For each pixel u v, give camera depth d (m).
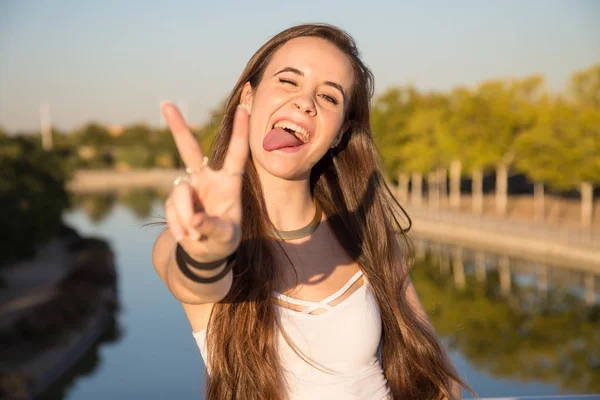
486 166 48.19
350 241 2.19
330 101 1.96
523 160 40.94
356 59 2.14
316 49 1.96
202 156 1.40
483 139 46.09
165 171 136.88
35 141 46.09
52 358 22.91
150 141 148.75
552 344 22.39
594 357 20.86
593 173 37.69
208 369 1.85
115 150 145.25
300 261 2.00
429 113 55.19
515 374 19.77
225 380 1.79
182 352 24.05
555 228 39.56
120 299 31.97
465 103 47.94
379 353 2.12
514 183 66.88
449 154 49.81
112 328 27.25
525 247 37.81
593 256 32.88
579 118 38.12
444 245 41.12
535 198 57.06
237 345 1.79
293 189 2.06
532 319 25.06
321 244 2.10
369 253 2.19
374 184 2.34
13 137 43.91
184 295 1.41
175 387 20.61
